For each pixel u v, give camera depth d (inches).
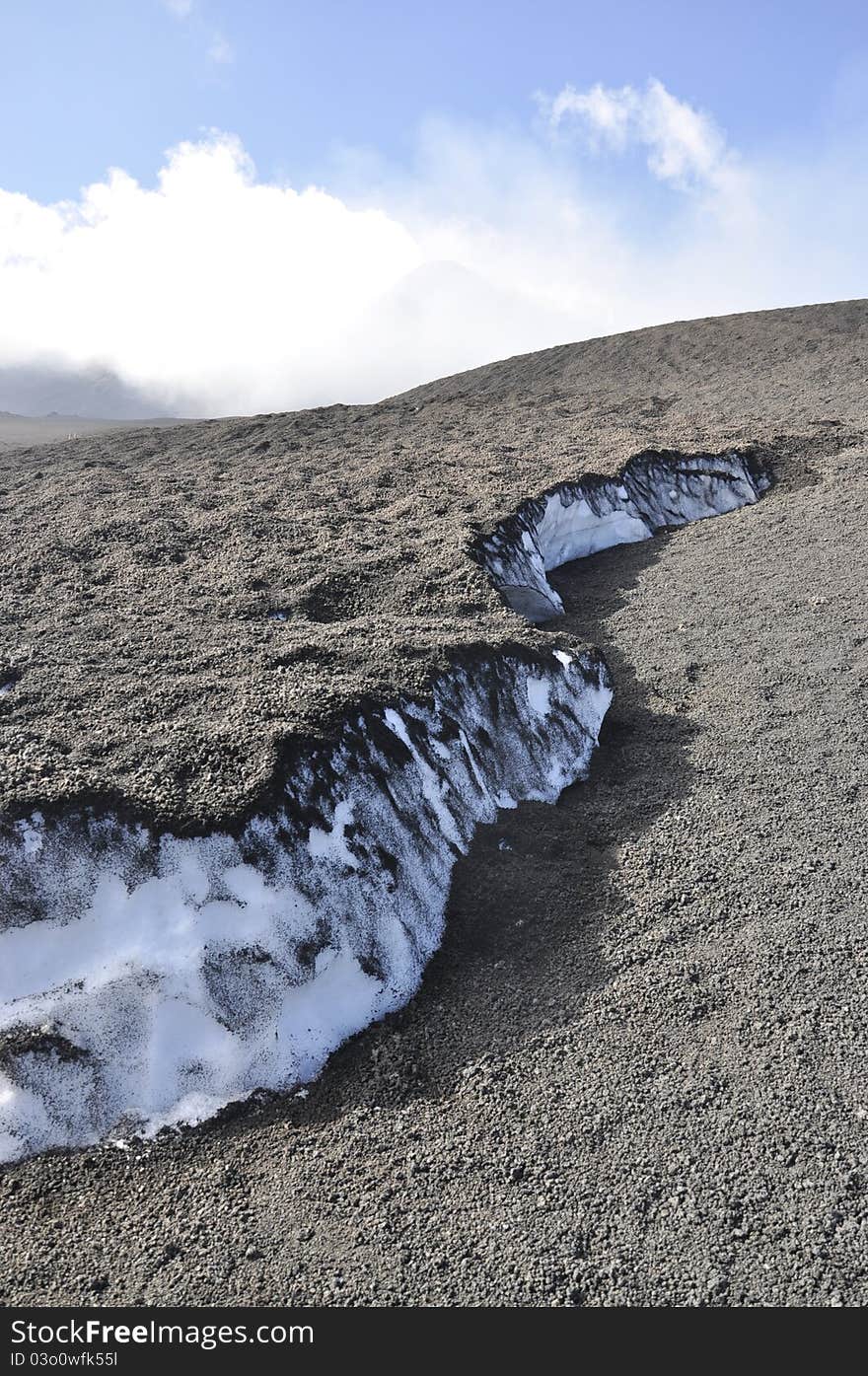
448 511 866.1
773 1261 276.4
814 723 575.2
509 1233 289.3
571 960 402.0
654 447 1078.4
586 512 962.7
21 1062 330.6
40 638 562.9
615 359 1895.9
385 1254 285.0
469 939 416.8
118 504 873.5
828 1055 344.8
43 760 398.0
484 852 464.4
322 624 612.7
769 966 389.1
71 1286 279.9
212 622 602.9
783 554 869.2
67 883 358.6
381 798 432.1
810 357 1651.1
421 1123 331.0
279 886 374.6
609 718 612.1
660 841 476.4
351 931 386.6
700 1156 310.0
